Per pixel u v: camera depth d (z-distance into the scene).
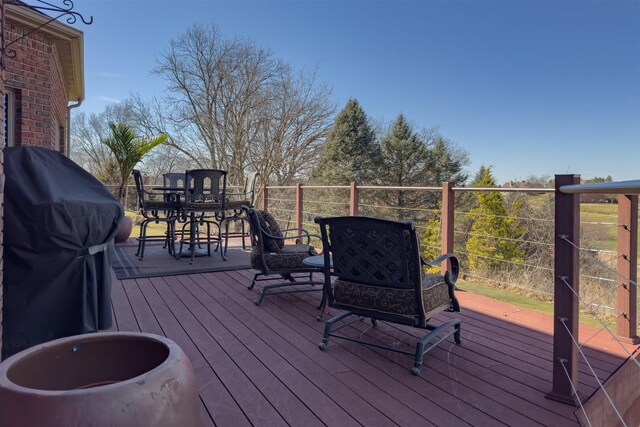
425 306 2.52
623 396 2.52
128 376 1.46
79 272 2.37
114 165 18.12
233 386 2.27
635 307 2.96
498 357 2.70
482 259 8.00
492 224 8.15
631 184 1.32
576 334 2.13
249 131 17.17
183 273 5.00
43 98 5.81
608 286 4.98
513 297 4.59
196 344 2.85
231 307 3.72
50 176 2.38
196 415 1.28
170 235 6.43
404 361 2.62
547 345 2.91
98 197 2.55
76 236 2.30
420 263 2.45
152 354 1.44
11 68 5.38
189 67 16.72
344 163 19.42
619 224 2.92
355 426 1.90
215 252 6.55
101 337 1.45
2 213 2.05
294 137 17.73
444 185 4.37
